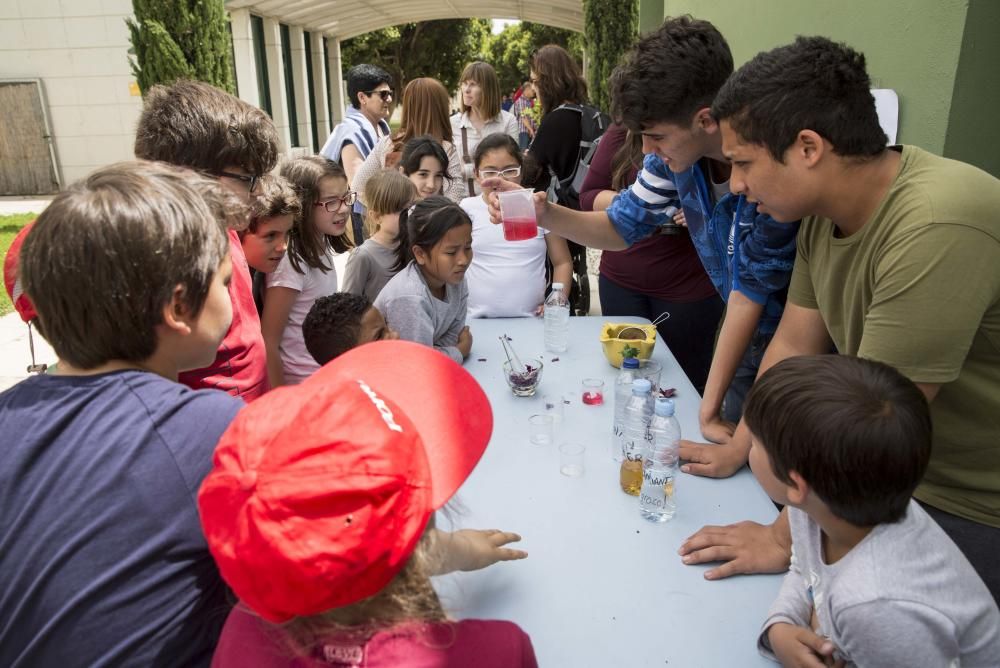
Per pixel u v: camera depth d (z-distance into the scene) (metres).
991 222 1.11
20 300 1.20
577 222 2.21
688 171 1.94
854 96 1.17
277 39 10.53
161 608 0.86
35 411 0.87
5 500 0.84
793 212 1.28
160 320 0.91
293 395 0.74
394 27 20.00
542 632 1.09
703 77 1.59
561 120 3.56
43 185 10.93
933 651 0.92
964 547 1.35
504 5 12.33
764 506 1.41
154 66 7.02
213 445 0.88
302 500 0.63
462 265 2.15
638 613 1.13
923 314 1.14
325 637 0.71
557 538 1.32
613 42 7.24
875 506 0.93
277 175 2.13
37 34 10.21
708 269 2.14
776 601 1.10
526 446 1.65
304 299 2.29
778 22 2.86
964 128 1.85
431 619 0.74
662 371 2.08
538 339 2.40
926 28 1.90
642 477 1.44
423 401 0.89
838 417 0.92
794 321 1.56
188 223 0.91
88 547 0.83
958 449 1.32
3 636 0.85
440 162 3.41
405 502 0.68
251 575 0.65
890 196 1.20
